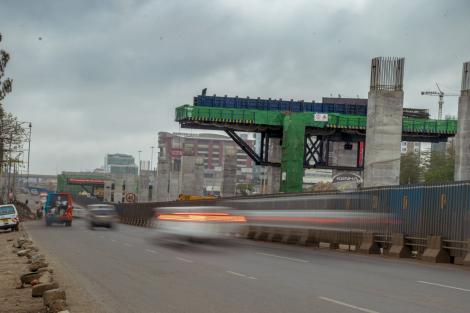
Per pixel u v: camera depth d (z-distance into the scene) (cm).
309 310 1046
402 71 4450
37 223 7100
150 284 1453
